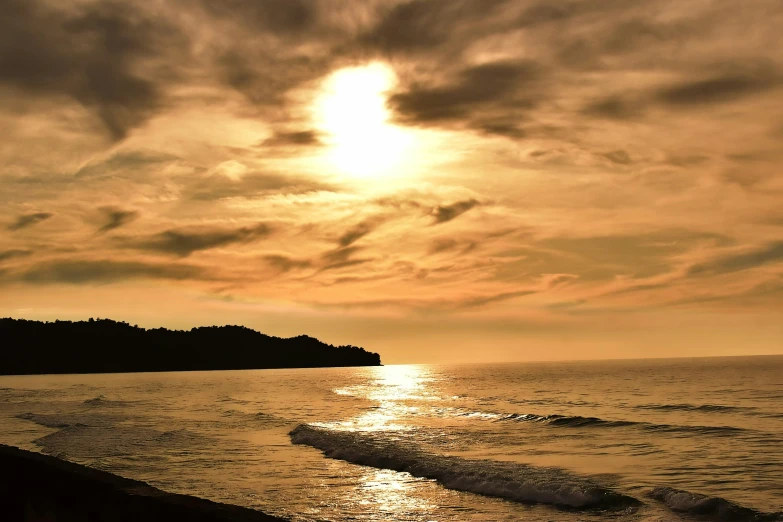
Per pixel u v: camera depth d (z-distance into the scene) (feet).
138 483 39.65
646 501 54.39
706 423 127.34
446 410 170.40
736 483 63.62
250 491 59.00
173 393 279.69
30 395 264.93
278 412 166.71
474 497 56.39
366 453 78.48
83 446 92.48
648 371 472.85
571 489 55.21
